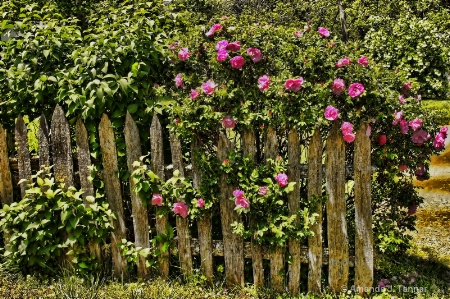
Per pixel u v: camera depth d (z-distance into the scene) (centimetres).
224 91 322
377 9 1530
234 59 327
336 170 320
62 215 339
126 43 353
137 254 355
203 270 352
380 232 343
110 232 357
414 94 363
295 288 339
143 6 405
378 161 326
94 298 332
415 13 1475
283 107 319
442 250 421
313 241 330
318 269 333
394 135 325
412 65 1140
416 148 331
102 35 356
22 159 356
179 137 334
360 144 316
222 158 330
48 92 356
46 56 352
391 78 335
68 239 348
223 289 347
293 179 325
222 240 350
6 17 407
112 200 352
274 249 333
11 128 376
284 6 1556
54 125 345
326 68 326
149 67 352
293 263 335
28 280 354
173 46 358
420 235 458
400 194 351
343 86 312
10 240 349
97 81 331
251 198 323
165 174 347
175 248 354
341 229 326
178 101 345
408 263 380
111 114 346
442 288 350
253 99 329
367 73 318
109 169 348
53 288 347
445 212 518
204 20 432
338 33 1595
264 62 341
